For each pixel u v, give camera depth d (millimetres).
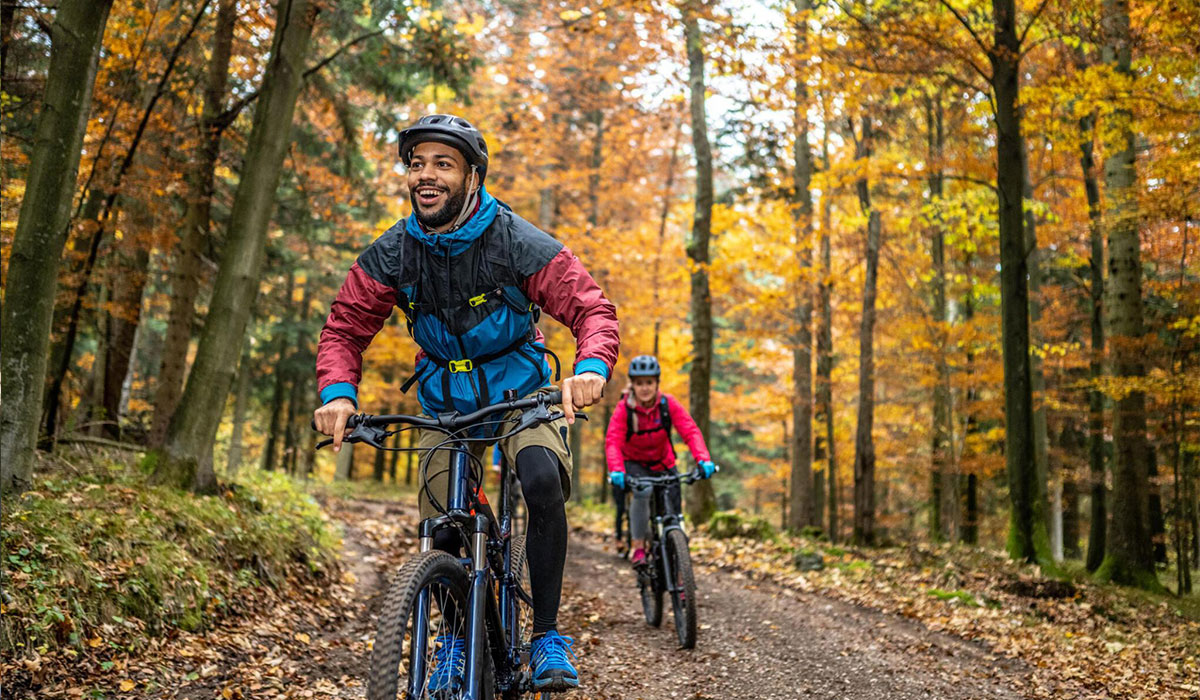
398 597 2264
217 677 4797
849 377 21328
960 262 17609
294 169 13328
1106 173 12891
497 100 21750
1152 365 12891
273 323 21672
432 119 2639
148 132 10086
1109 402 16484
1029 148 16344
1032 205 13992
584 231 21234
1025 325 12117
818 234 17391
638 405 6668
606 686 5047
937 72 11586
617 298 22359
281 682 4840
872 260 15648
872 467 15102
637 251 21859
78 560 5062
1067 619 8906
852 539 15133
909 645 6660
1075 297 17953
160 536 5965
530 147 22328
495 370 2857
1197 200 10578
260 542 7004
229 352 8203
